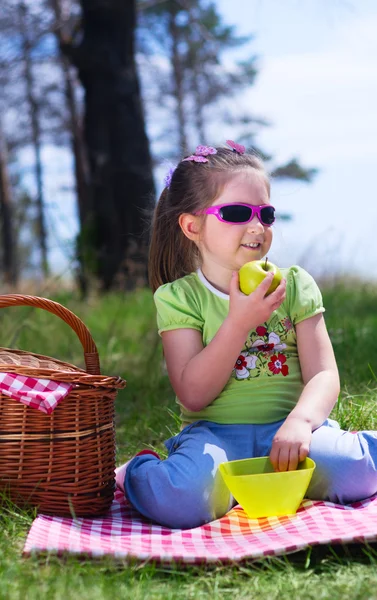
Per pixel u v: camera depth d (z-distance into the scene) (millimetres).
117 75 10133
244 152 2686
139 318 7109
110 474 2363
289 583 1712
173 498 2174
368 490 2264
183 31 20797
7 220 21516
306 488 2152
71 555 1810
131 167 10078
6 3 13250
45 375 2230
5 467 2219
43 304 2496
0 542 1947
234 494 2139
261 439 2406
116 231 9953
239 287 2346
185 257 2787
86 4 10102
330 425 2490
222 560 1809
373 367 4062
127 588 1699
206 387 2369
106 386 2311
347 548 1858
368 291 7668
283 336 2512
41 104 20766
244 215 2492
